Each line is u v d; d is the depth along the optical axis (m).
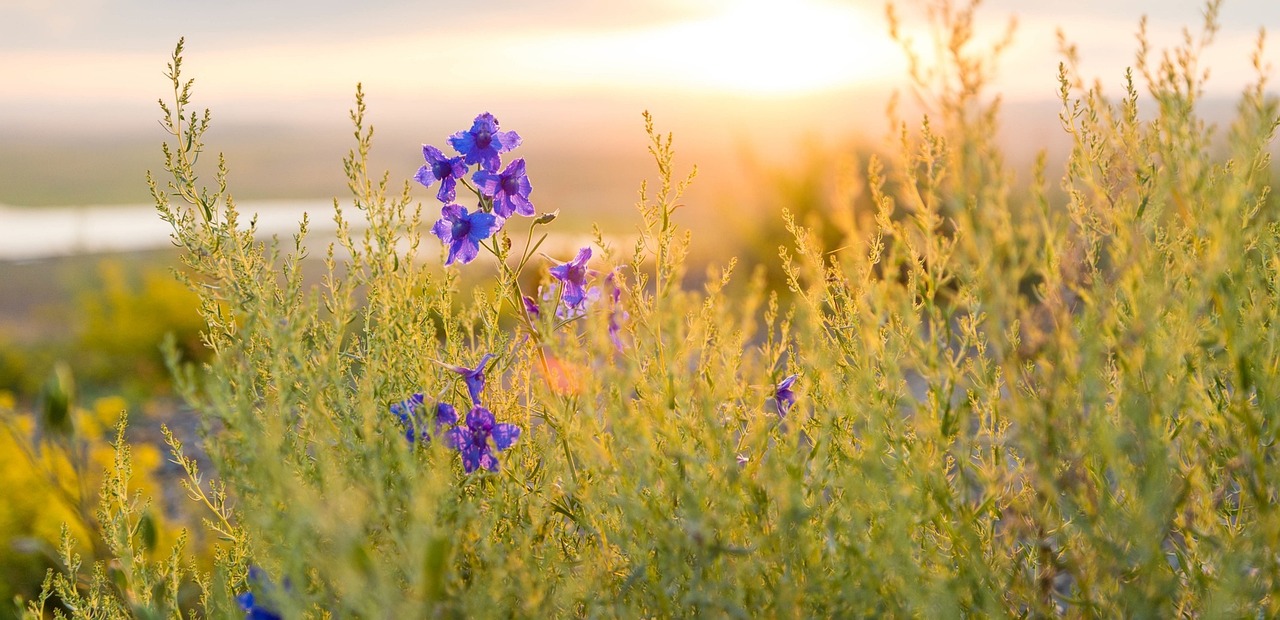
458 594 0.59
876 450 0.60
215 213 0.68
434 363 0.69
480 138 0.71
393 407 0.66
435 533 0.58
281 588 0.59
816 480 0.63
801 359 0.67
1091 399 0.57
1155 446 0.57
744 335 0.63
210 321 0.67
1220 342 0.61
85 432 0.99
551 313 0.67
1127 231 0.60
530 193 0.72
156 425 1.70
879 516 0.60
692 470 0.60
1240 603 0.58
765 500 0.60
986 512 0.63
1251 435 0.59
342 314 0.67
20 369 2.04
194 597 0.77
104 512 0.70
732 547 0.60
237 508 0.69
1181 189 0.60
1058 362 0.58
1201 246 0.60
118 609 0.69
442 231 0.71
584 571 0.63
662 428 0.61
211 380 0.63
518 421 0.70
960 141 0.56
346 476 0.62
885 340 0.65
